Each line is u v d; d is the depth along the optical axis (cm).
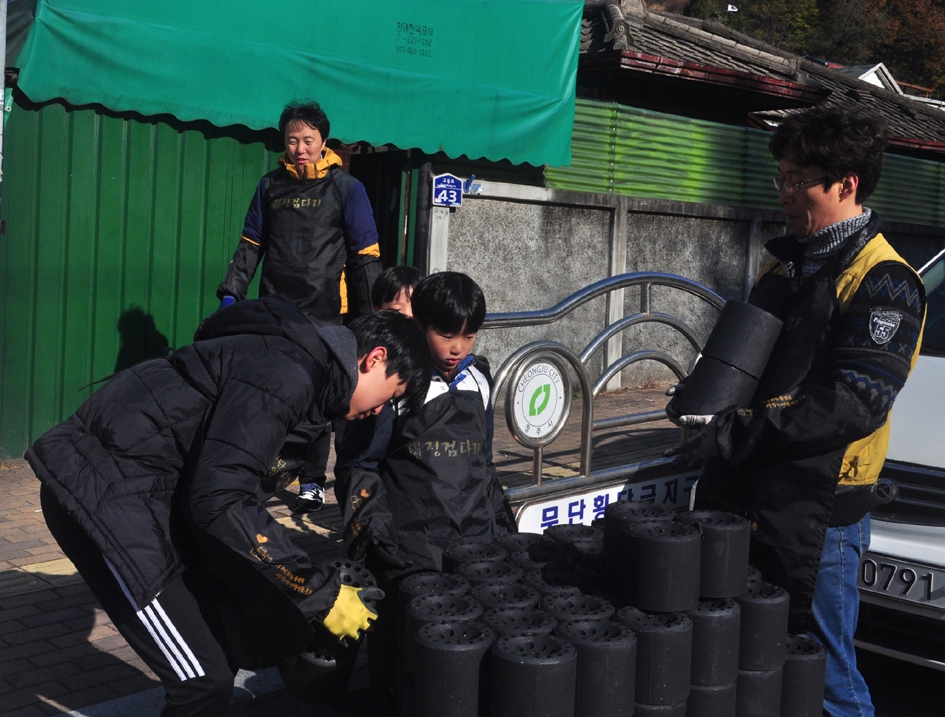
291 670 259
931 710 363
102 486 221
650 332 961
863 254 258
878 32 5334
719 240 1016
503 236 845
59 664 342
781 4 5356
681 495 431
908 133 1418
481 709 228
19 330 591
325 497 552
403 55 705
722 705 251
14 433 596
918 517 338
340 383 230
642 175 939
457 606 244
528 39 770
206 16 614
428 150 724
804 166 260
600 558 283
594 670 227
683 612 247
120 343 630
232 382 218
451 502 283
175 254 645
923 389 378
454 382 296
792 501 262
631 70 911
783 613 256
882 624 339
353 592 230
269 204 530
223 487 207
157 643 227
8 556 439
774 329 268
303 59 652
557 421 377
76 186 599
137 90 596
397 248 782
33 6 557
